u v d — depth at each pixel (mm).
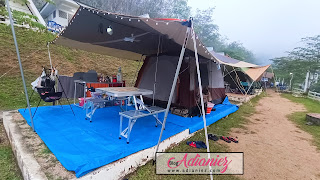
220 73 6598
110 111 4449
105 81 5891
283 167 2684
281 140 3832
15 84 6297
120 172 2121
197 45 3156
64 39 4176
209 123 4410
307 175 2494
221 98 6746
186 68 4484
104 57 12492
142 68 5430
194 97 4465
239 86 10969
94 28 3283
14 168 2225
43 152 2189
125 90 3500
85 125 3303
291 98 12195
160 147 2740
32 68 7633
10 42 8656
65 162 1899
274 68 25609
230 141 3521
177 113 4496
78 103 5250
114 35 3689
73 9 15938
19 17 10547
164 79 4816
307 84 18234
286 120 5652
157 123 3592
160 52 5051
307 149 3398
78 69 9203
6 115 3658
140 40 4102
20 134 2705
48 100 3777
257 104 8641
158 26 2645
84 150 2240
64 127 3127
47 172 1768
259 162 2801
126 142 2582
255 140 3742
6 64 7156
